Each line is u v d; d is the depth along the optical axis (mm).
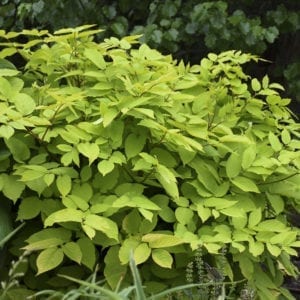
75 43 2301
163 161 2076
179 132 2068
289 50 4355
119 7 4246
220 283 1800
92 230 1800
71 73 2178
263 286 2150
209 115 2271
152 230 2057
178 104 2207
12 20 4645
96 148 1936
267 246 1991
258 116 2404
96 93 2135
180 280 2070
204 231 2035
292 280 3445
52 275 2104
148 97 2008
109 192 2041
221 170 2180
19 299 1997
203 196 2064
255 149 2191
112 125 2035
